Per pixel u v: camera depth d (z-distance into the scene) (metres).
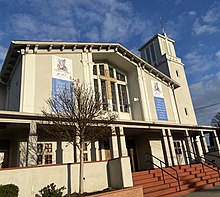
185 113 25.78
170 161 17.09
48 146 14.37
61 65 16.92
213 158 21.05
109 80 20.62
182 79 29.00
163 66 29.64
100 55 20.14
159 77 24.08
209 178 15.53
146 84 22.14
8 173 9.84
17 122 11.66
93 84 17.84
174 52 33.72
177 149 21.97
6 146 14.70
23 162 13.19
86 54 18.56
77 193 10.76
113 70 21.61
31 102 14.70
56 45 17.14
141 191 10.97
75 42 18.05
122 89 21.97
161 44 32.44
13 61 17.70
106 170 12.55
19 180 10.01
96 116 11.87
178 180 12.95
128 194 10.37
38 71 15.82
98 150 16.16
